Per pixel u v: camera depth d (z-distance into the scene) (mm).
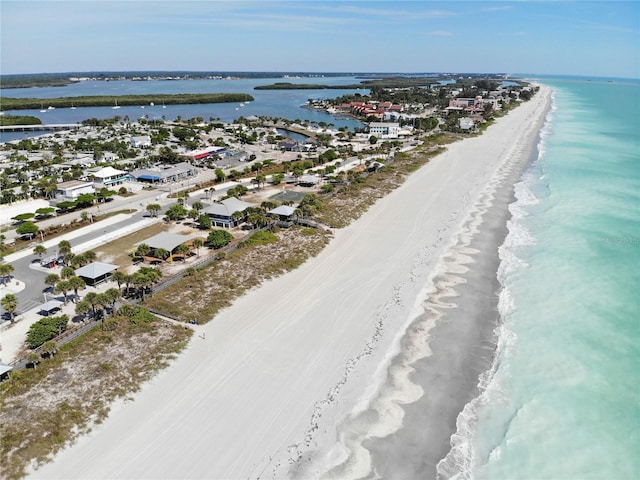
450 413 38156
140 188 109625
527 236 75062
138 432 35219
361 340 47625
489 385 41500
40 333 45625
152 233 79438
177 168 121438
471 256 67875
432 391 40625
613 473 32656
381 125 189625
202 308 52844
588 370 43281
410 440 35281
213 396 39156
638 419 37625
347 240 74562
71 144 168250
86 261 64688
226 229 80375
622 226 77750
